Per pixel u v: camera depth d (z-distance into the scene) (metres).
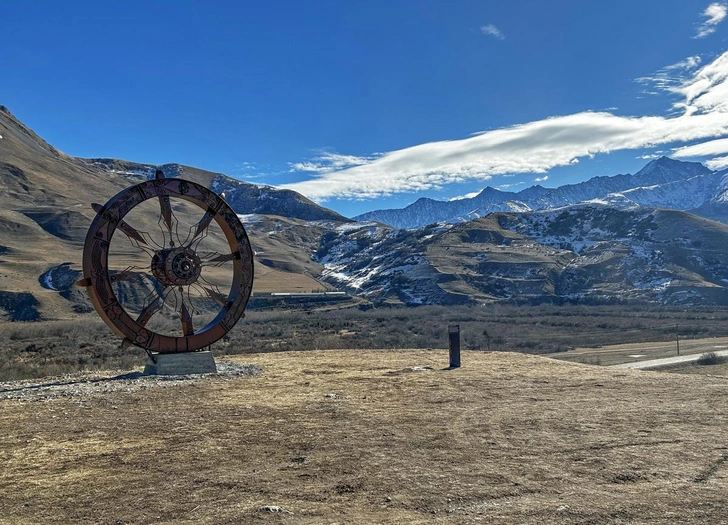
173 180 16.27
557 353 53.62
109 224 15.15
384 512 6.53
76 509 6.76
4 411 11.66
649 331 69.62
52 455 8.77
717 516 6.26
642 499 6.76
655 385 14.09
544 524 6.14
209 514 6.53
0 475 7.93
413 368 17.19
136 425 10.44
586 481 7.39
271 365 17.95
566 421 10.41
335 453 8.65
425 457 8.42
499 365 17.92
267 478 7.65
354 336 50.28
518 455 8.47
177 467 8.15
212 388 13.90
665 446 8.84
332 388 13.85
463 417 10.77
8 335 50.56
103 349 37.91
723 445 8.87
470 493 7.04
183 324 16.41
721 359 43.22
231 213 16.97
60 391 13.56
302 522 6.29
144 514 6.58
